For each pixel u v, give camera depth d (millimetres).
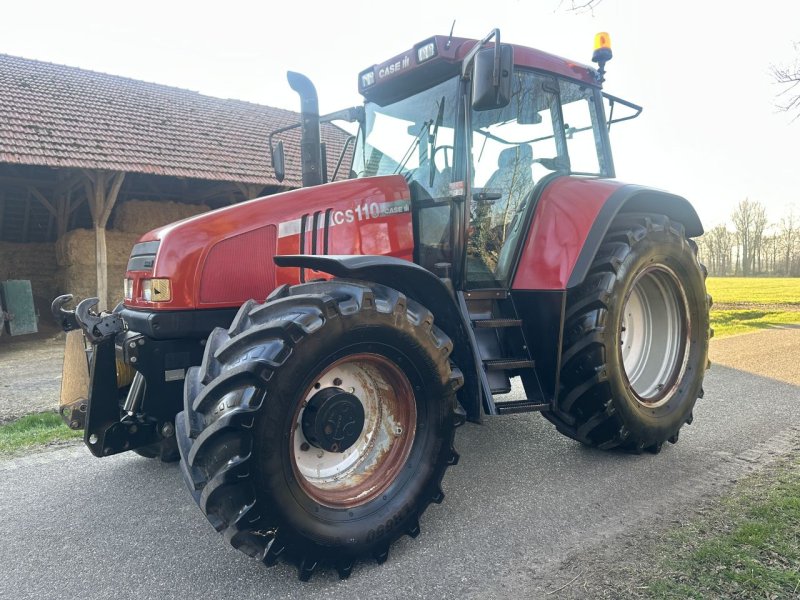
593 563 2262
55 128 10898
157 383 2826
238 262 2930
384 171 3600
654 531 2498
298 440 2350
